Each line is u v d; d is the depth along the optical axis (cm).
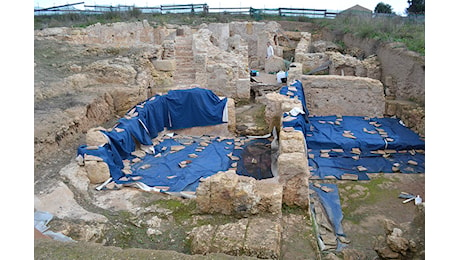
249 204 464
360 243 530
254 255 337
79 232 405
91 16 2006
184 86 1059
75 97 819
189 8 2425
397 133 944
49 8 2017
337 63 1340
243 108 1120
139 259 273
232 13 2436
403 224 479
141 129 777
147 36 1756
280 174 522
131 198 529
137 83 976
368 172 762
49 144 620
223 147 820
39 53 1091
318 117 1096
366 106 1098
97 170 570
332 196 662
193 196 539
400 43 1240
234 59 1259
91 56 1134
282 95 905
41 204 456
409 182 718
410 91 1118
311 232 461
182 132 909
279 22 2180
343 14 2088
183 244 414
